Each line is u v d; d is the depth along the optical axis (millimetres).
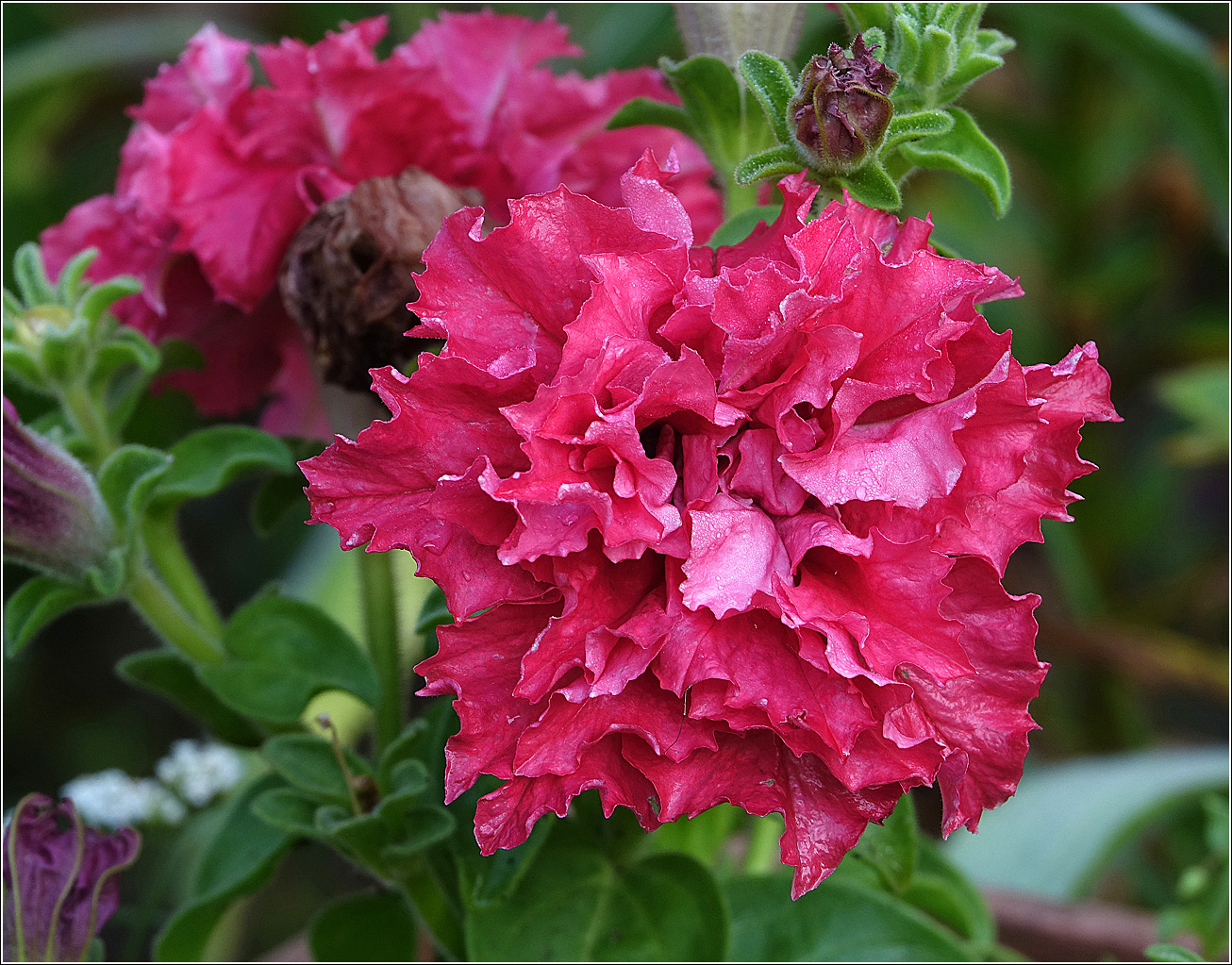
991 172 251
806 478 224
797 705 224
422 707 292
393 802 261
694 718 228
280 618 292
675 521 222
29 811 280
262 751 272
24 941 278
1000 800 235
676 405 224
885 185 240
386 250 264
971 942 292
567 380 220
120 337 290
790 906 279
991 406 227
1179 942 347
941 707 234
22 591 278
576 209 228
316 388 309
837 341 225
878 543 225
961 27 254
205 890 285
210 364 303
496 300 232
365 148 281
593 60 433
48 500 269
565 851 270
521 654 230
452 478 221
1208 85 380
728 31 267
